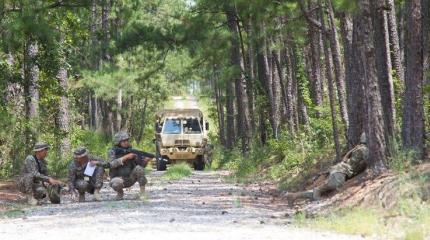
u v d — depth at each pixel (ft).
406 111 69.56
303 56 171.22
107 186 103.96
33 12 97.76
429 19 81.35
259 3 104.42
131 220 58.29
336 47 91.35
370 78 69.87
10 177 103.76
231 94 232.32
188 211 65.77
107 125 225.76
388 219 54.60
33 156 76.59
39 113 123.65
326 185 73.46
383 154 69.62
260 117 171.94
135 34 173.27
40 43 108.88
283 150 131.23
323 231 52.13
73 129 141.59
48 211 67.67
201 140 175.32
